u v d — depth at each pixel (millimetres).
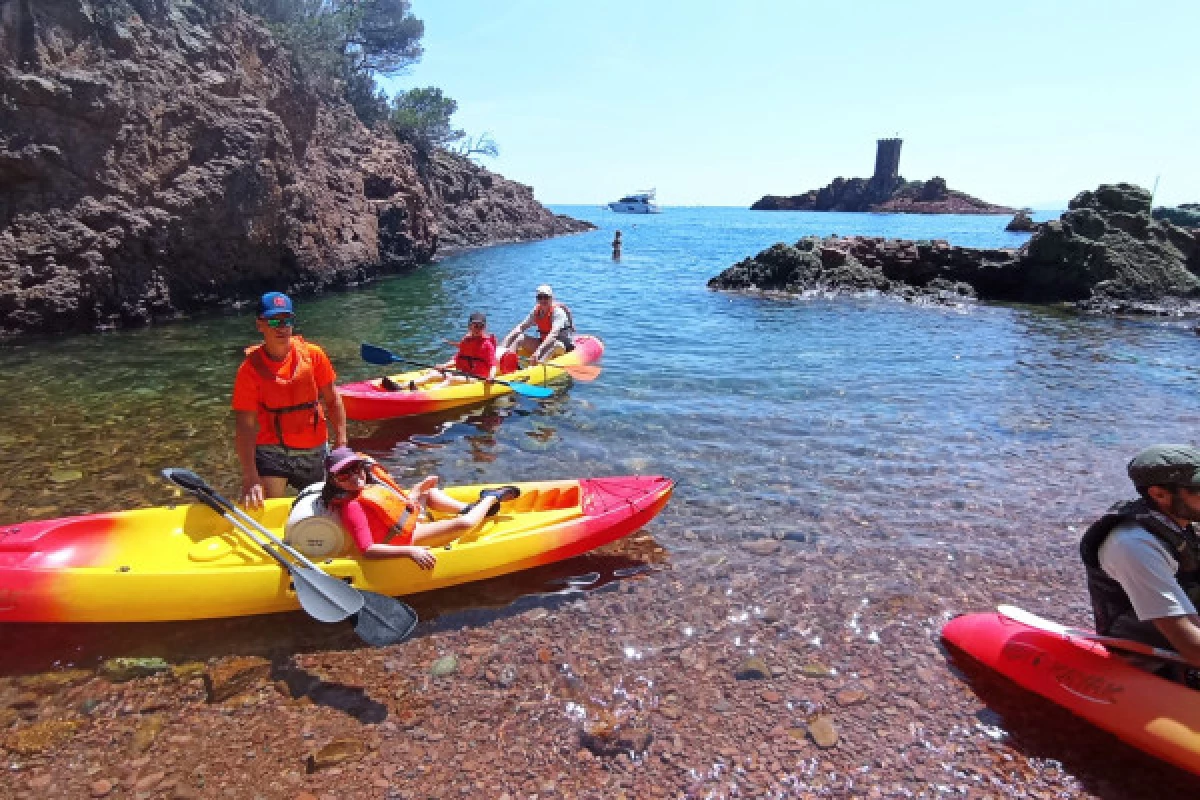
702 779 3104
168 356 11094
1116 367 11250
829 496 6059
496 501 4863
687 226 79750
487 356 8781
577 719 3461
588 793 3016
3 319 12000
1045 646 3668
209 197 15023
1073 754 3260
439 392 8250
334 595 3824
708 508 5797
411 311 16094
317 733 3342
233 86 16547
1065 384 10070
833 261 21609
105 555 4305
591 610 4375
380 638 3684
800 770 3162
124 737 3293
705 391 9375
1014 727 3432
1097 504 5973
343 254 20438
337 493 4176
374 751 3232
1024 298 20656
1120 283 19312
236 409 4543
